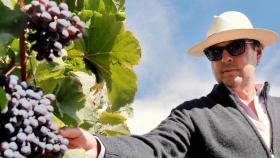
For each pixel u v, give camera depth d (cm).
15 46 95
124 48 105
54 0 97
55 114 97
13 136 77
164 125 141
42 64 98
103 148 106
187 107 151
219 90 157
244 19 177
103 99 148
